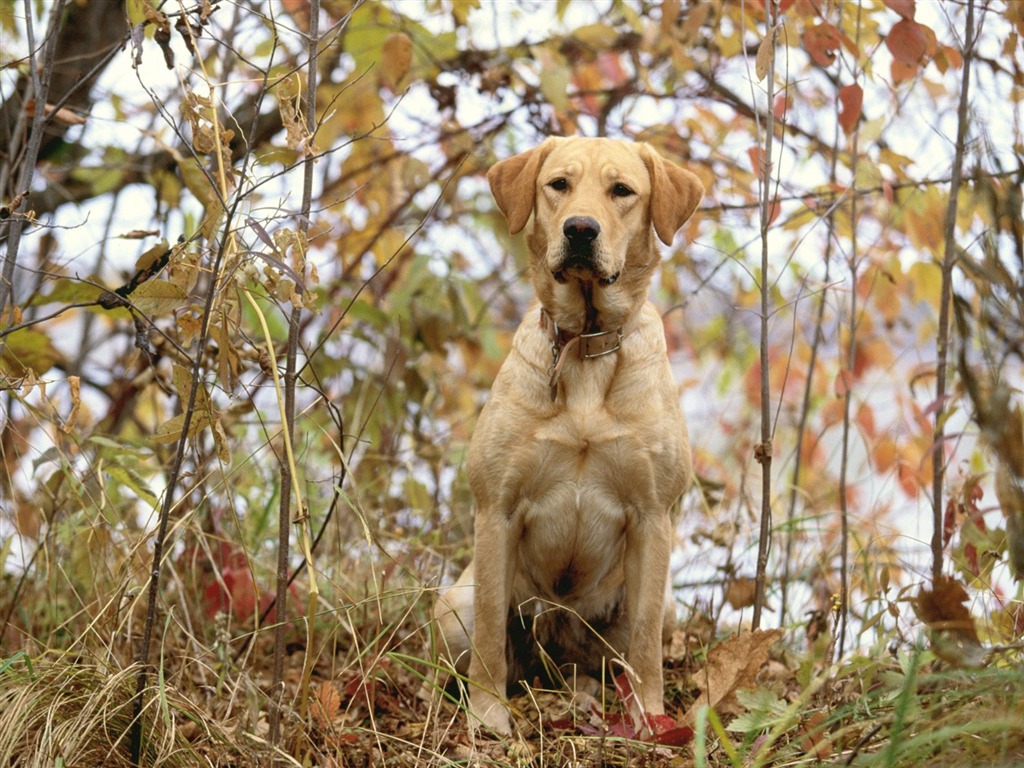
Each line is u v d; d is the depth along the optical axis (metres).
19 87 4.91
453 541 4.75
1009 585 3.90
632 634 3.54
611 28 4.91
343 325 5.14
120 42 3.36
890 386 6.21
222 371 2.71
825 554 4.45
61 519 4.08
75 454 4.34
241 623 4.09
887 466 5.13
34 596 3.86
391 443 5.21
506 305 6.79
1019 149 3.11
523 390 3.57
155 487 4.65
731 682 3.12
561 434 3.52
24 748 2.70
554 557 3.68
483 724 3.16
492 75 4.96
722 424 6.67
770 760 2.74
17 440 4.77
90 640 3.38
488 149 5.52
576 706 3.43
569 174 3.63
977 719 2.45
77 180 5.49
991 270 2.97
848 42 3.89
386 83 5.02
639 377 3.57
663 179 3.69
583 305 3.54
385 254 5.63
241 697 3.37
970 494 3.42
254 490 4.78
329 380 5.39
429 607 4.16
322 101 5.04
